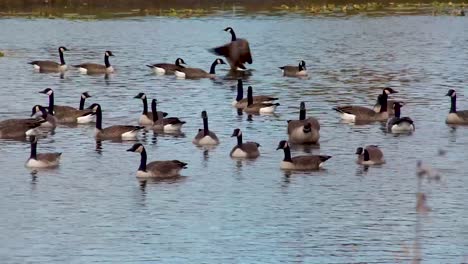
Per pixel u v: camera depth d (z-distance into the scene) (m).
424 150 41.59
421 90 56.91
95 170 38.38
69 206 33.59
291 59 69.94
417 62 67.62
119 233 30.80
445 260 28.47
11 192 35.25
